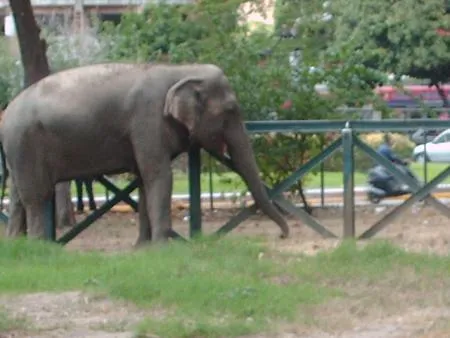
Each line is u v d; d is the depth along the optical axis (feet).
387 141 78.07
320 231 56.39
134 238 63.41
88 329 37.29
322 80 74.74
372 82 83.05
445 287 43.09
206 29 79.05
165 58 83.30
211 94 53.31
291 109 72.69
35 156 54.08
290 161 70.33
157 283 41.86
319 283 44.19
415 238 56.34
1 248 49.98
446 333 36.11
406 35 145.59
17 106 54.54
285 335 36.55
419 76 155.33
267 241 55.11
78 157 53.88
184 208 76.18
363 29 144.46
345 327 37.55
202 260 47.67
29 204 54.60
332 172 87.71
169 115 52.90
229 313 38.96
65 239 56.49
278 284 43.57
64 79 54.19
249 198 76.23
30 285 43.47
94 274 44.68
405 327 37.40
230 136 54.08
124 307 40.34
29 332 36.91
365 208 74.79
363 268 46.01
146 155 53.06
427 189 56.13
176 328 36.32
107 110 53.16
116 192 56.34
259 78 73.00
